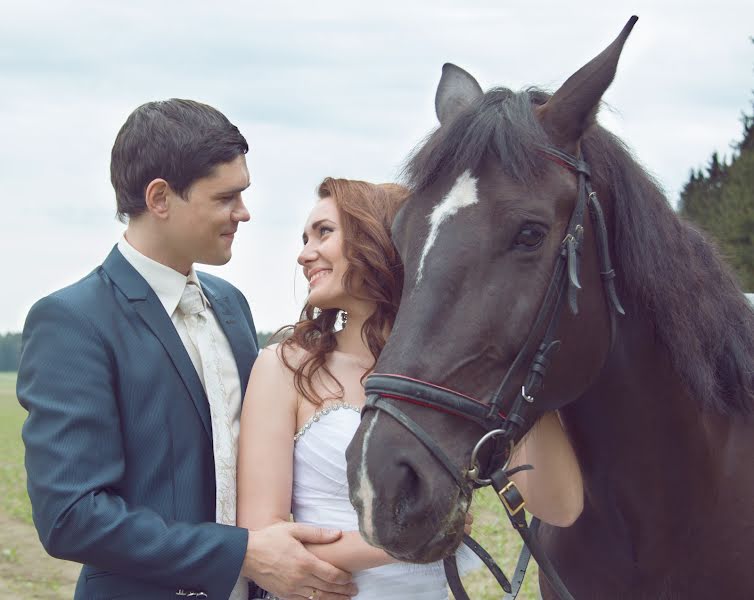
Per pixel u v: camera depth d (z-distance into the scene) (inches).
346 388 86.9
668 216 82.0
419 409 70.2
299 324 91.2
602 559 90.1
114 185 88.4
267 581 79.3
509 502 72.8
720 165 719.1
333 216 89.5
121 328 83.0
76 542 76.2
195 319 88.3
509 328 71.4
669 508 85.0
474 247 71.1
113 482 78.7
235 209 87.4
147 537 76.9
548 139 74.9
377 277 88.4
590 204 76.0
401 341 71.6
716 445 86.7
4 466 492.1
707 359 83.3
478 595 207.9
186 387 84.4
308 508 84.4
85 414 78.2
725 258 92.7
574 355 75.9
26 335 82.7
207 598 79.9
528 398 72.7
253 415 85.3
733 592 86.0
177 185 84.2
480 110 75.6
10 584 238.1
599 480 87.0
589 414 85.2
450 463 69.6
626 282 79.9
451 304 71.0
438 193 74.2
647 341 82.0
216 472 82.8
